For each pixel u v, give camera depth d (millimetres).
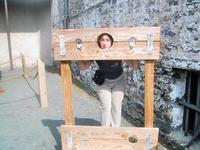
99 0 5484
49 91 6711
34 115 4793
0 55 12016
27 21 12219
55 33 2592
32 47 12469
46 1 11297
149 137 2711
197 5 2635
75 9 7633
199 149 2889
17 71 11000
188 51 2816
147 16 3592
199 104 3006
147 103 2680
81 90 6512
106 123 2971
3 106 5477
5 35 11992
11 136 3867
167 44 3166
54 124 4301
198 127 3031
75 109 4996
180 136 3191
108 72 2861
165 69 3246
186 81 3215
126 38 2512
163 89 3330
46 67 11305
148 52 2512
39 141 3660
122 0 4340
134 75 4043
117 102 2971
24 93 6629
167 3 3115
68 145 2865
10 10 11906
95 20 5898
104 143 2807
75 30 2562
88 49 2586
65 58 2633
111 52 2559
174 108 3246
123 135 2754
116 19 4664
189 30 2775
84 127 2801
